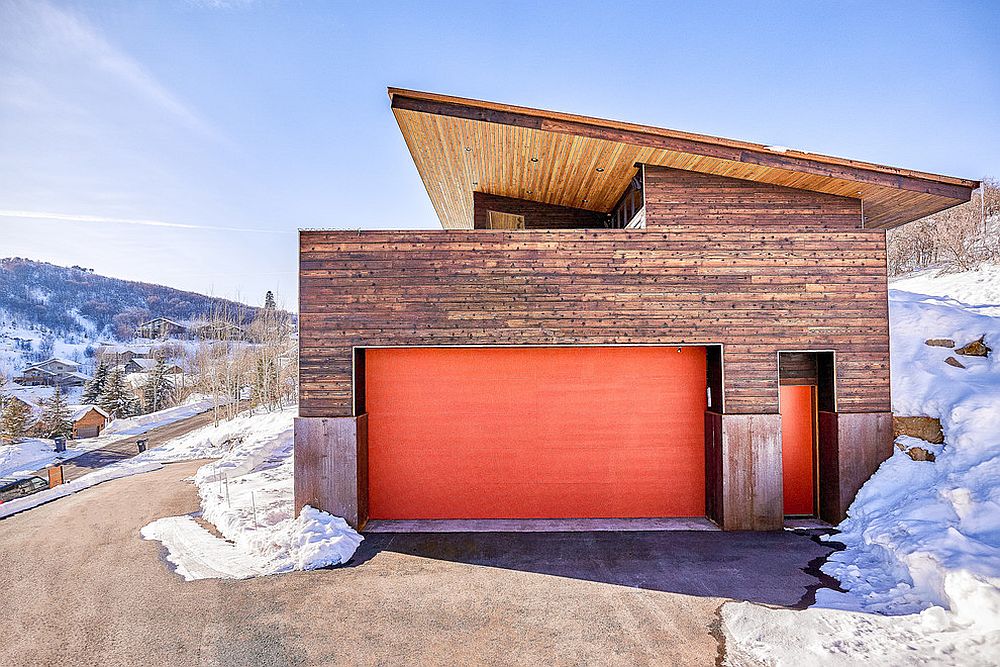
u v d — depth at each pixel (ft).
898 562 22.13
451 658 17.03
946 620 17.84
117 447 99.04
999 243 75.66
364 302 29.63
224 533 30.30
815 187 29.99
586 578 23.07
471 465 31.63
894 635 17.49
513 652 17.34
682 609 20.10
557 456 31.55
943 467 27.45
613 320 29.58
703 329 29.71
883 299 30.17
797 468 31.83
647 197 30.27
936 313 37.40
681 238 29.99
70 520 34.58
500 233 29.78
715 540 27.68
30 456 92.68
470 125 30.25
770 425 29.37
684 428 31.65
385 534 28.89
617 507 31.50
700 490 31.60
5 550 28.22
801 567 23.98
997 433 27.14
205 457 68.33
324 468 29.35
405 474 31.60
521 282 29.63
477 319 29.55
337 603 20.88
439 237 29.76
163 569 24.75
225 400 120.67
